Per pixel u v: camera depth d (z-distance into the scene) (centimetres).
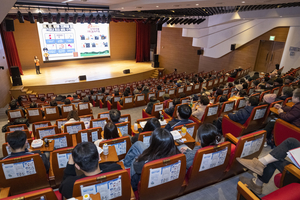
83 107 695
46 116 655
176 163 190
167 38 2105
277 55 1398
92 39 1998
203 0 712
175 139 294
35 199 149
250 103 400
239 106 532
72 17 1224
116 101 842
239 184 157
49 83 1396
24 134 234
